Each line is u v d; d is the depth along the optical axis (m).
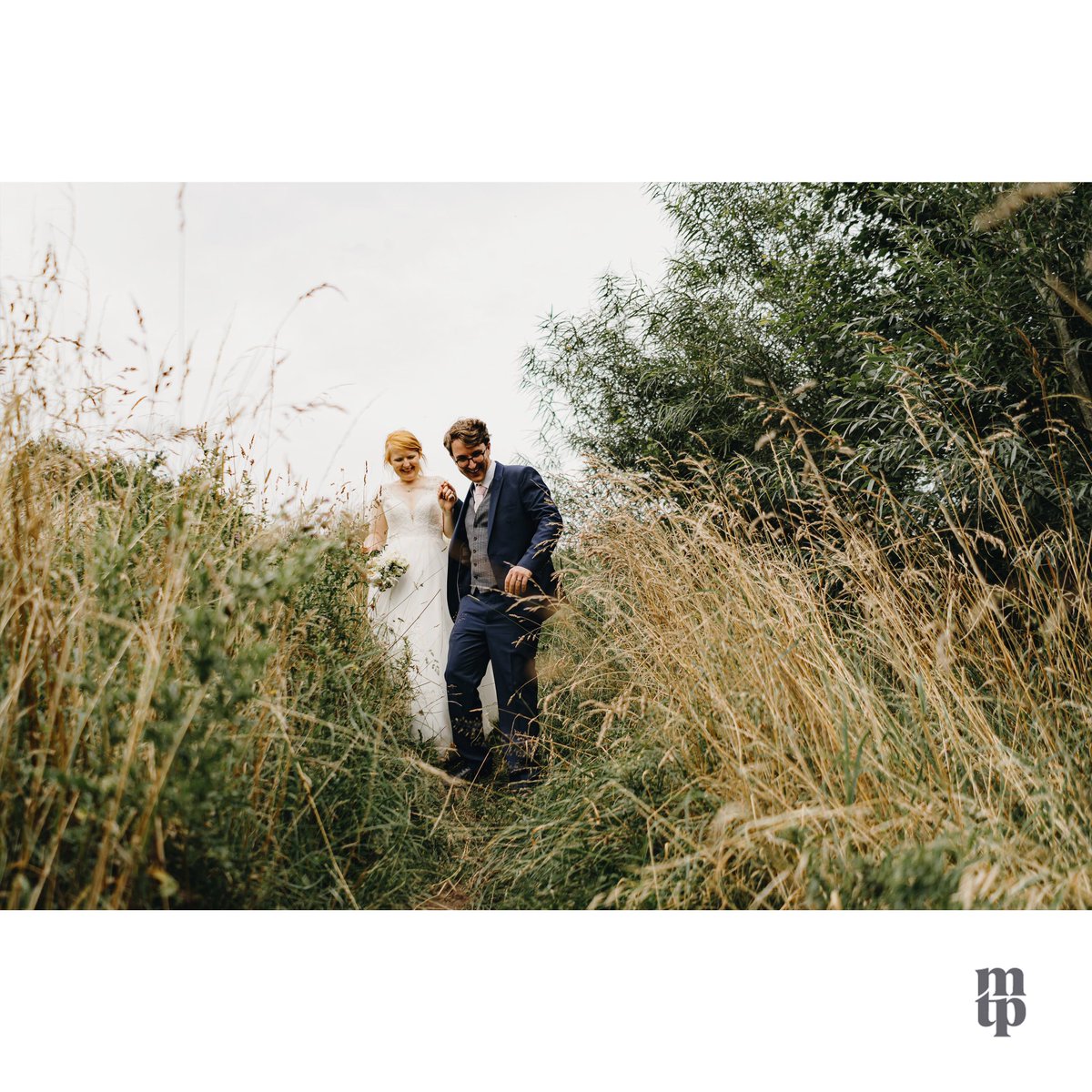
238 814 1.70
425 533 4.22
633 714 2.58
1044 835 1.81
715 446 5.28
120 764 1.47
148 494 2.19
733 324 5.48
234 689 1.46
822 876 1.59
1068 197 3.02
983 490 3.05
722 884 1.76
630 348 6.28
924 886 1.47
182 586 1.64
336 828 2.16
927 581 2.90
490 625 3.49
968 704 2.22
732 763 1.96
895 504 3.16
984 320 3.26
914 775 2.01
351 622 2.90
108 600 1.62
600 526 3.33
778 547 3.46
